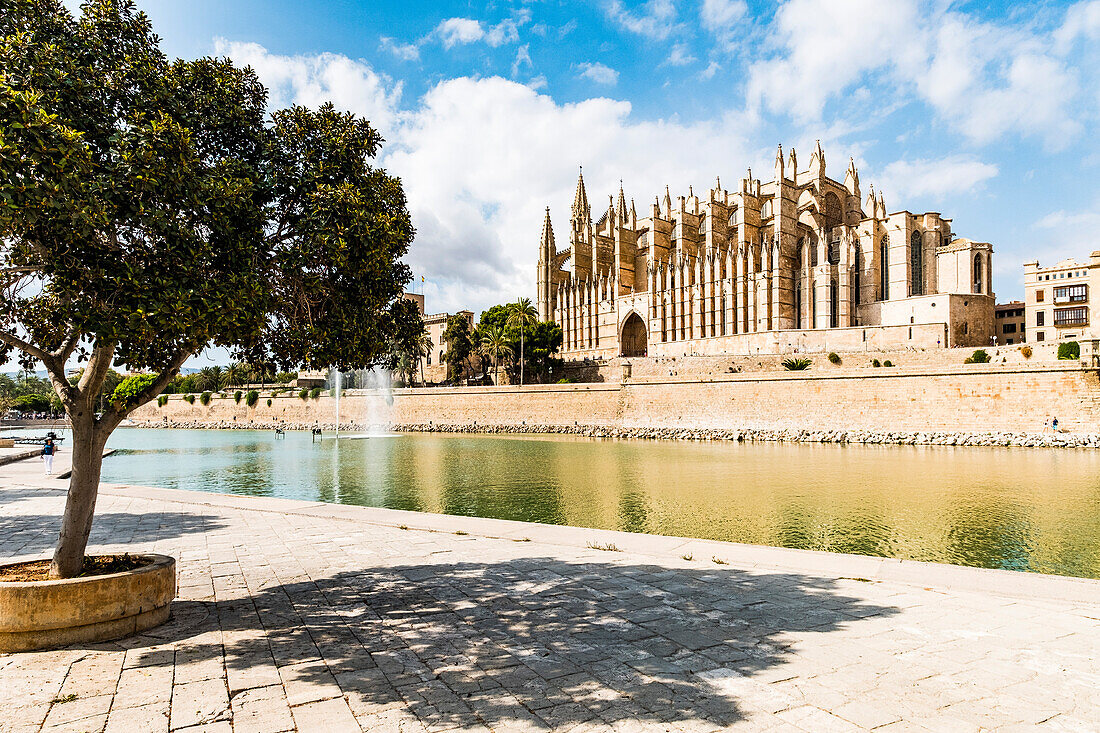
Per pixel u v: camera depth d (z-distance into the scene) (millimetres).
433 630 8836
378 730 5934
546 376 109188
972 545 20844
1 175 6762
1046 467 37000
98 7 9312
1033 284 97250
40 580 8336
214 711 6320
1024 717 6031
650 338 107750
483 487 34781
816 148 105625
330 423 100875
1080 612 9336
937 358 68750
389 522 17609
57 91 8164
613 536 15648
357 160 11094
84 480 8820
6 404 144750
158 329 7820
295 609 9812
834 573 11828
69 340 9188
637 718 6129
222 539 15430
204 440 79250
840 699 6469
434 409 90938
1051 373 48688
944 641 8156
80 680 7027
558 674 7254
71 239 7547
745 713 6199
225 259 9016
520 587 11055
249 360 11156
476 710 6352
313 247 9711
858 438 56312
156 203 8305
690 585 11070
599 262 127250
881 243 95312
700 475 37688
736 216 111750
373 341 11641
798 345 85312
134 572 8641
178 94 9586
